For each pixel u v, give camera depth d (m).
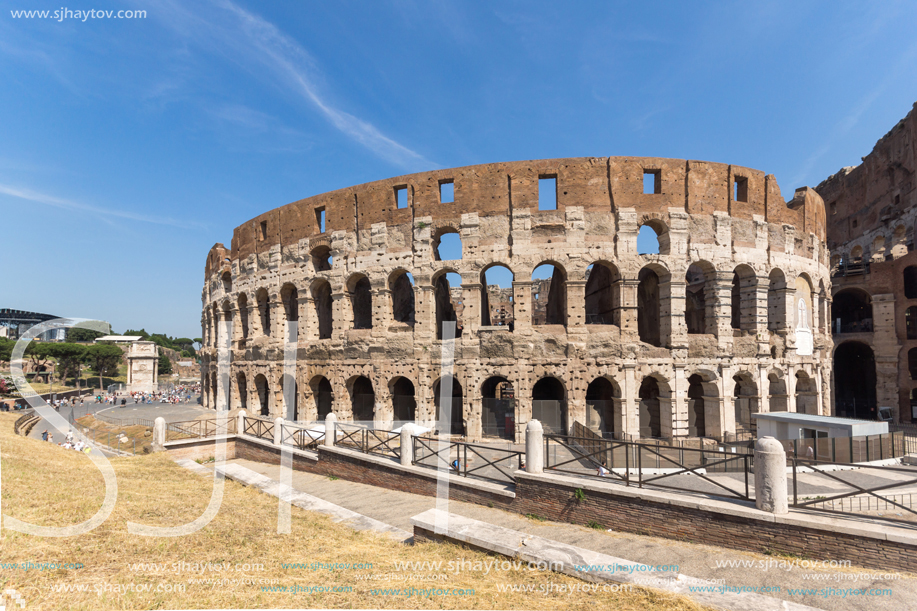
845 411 64.75
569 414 35.28
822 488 21.34
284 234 47.50
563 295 40.12
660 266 36.78
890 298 55.69
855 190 70.62
